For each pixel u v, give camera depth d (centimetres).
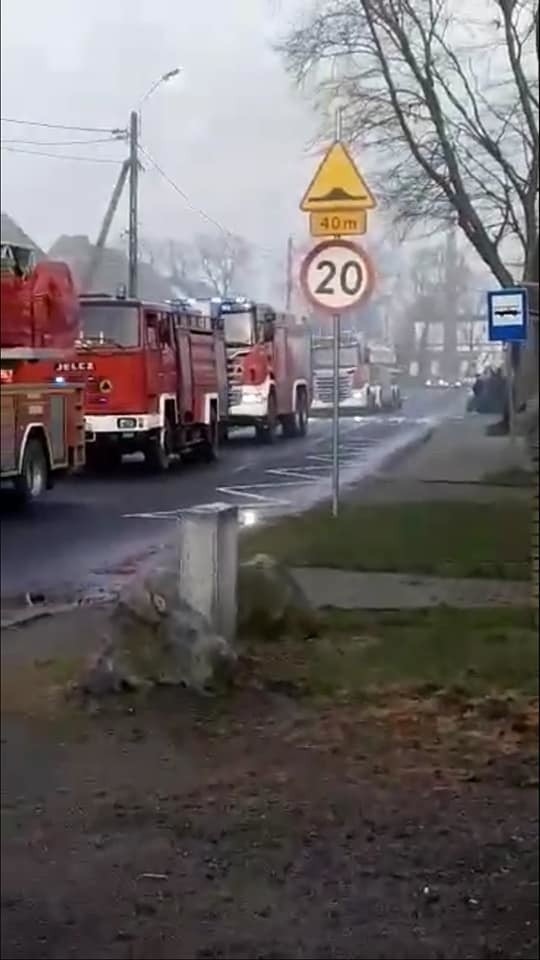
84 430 884
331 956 360
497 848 437
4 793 455
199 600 649
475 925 386
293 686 632
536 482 810
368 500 1017
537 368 779
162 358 891
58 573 768
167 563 682
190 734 549
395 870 420
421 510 991
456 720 595
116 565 760
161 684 604
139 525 821
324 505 976
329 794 484
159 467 920
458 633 746
